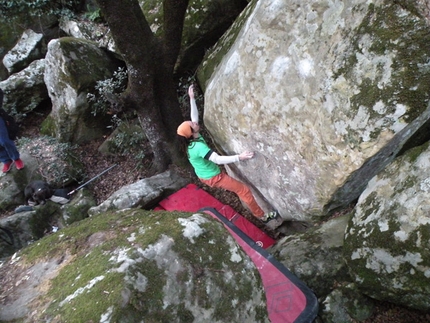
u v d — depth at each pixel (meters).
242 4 4.84
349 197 2.90
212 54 4.15
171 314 1.56
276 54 2.69
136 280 1.56
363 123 2.19
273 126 2.85
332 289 2.70
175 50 4.10
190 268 1.70
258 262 2.86
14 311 1.69
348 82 2.24
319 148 2.54
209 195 4.42
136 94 4.14
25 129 6.48
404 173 2.31
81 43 5.39
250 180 3.56
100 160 5.61
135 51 3.75
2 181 5.09
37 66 6.34
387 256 2.25
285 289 2.62
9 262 2.10
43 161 5.33
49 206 4.92
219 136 3.54
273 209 3.70
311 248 2.95
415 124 2.22
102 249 1.79
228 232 1.96
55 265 1.89
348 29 2.24
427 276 2.09
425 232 2.05
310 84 2.47
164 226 1.84
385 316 2.54
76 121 5.48
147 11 5.05
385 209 2.31
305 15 2.47
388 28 2.09
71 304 1.53
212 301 1.69
